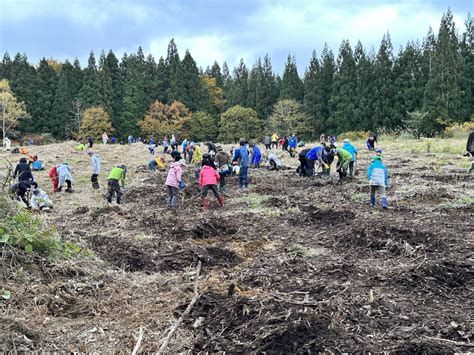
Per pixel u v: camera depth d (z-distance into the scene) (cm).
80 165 2472
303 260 668
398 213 1009
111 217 1048
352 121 5203
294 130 5319
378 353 379
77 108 5509
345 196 1244
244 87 7150
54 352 400
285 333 400
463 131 3788
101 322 465
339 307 459
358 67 5272
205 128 6094
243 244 797
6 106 5088
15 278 540
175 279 598
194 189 1387
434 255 667
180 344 416
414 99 4897
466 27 5159
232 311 455
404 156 2202
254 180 1614
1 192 677
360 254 707
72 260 627
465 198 1121
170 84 6506
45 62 6225
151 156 2877
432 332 423
